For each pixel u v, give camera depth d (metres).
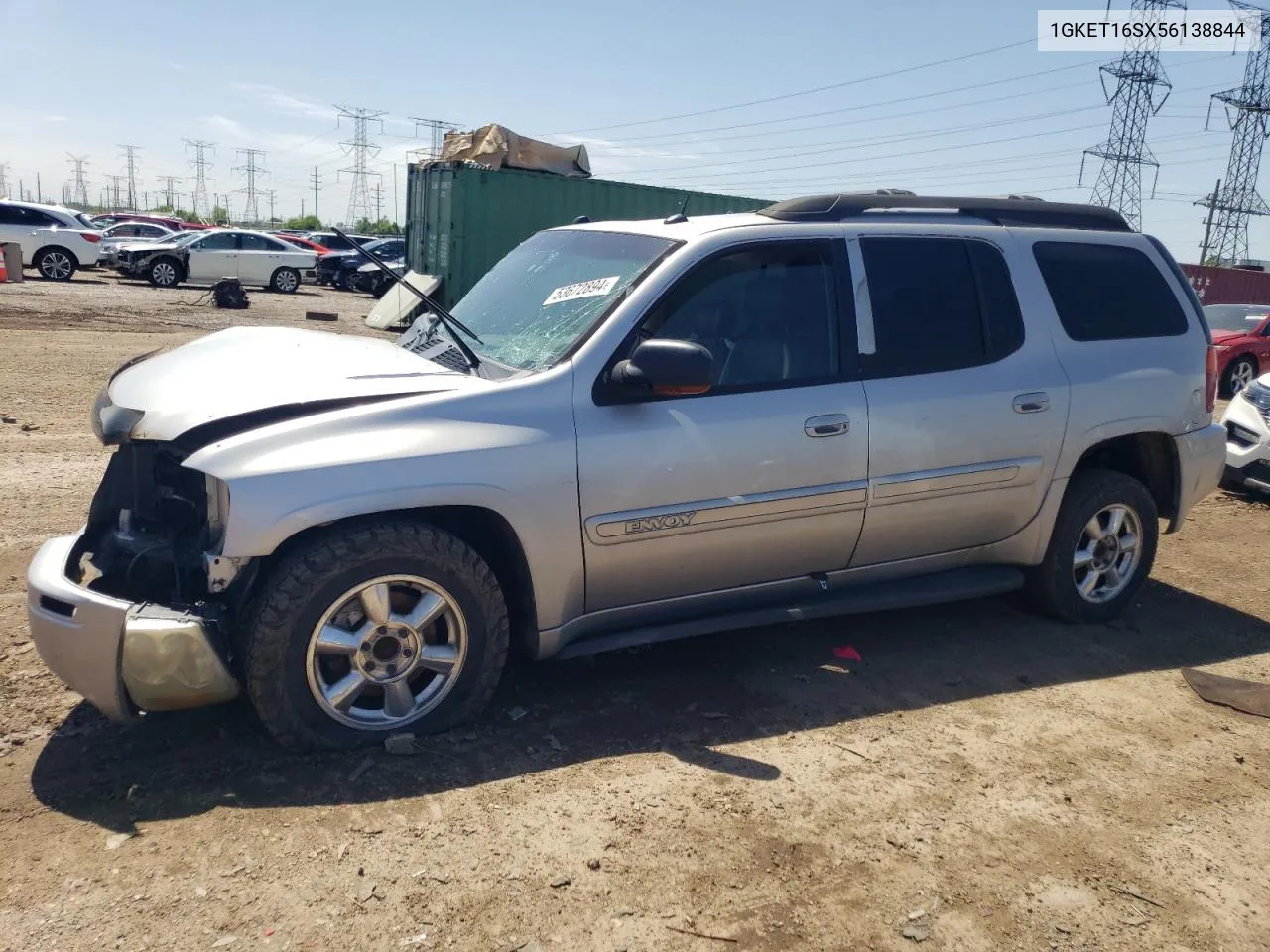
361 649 3.34
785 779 3.39
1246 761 3.71
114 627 3.05
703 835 3.04
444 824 3.02
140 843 2.86
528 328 4.00
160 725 3.52
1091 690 4.25
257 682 3.20
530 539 3.50
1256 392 7.94
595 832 3.03
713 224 4.11
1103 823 3.24
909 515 4.27
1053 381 4.57
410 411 3.39
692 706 3.91
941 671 4.37
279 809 3.05
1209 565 6.26
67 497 6.11
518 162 17.39
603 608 3.80
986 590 4.60
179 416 3.31
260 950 2.47
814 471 3.97
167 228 33.31
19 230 23.84
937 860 2.99
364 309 22.50
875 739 3.71
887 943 2.63
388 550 3.28
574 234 4.62
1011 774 3.51
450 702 3.53
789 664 4.36
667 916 2.68
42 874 2.71
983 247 4.56
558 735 3.62
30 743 3.37
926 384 4.25
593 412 3.60
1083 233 4.92
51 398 9.41
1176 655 4.70
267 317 18.75
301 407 3.36
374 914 2.62
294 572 3.19
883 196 4.46
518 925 2.62
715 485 3.78
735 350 3.92
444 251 17.05
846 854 2.99
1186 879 2.98
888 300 4.27
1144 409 4.84
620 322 3.71
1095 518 4.90
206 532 3.36
